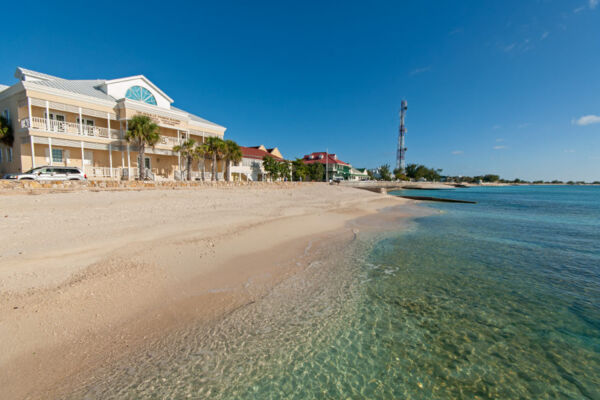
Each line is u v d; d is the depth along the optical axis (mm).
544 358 4605
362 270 8328
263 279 7207
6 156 23062
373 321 5539
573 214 24500
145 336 4613
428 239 12812
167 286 6348
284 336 4910
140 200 15031
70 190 14734
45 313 4859
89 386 3592
